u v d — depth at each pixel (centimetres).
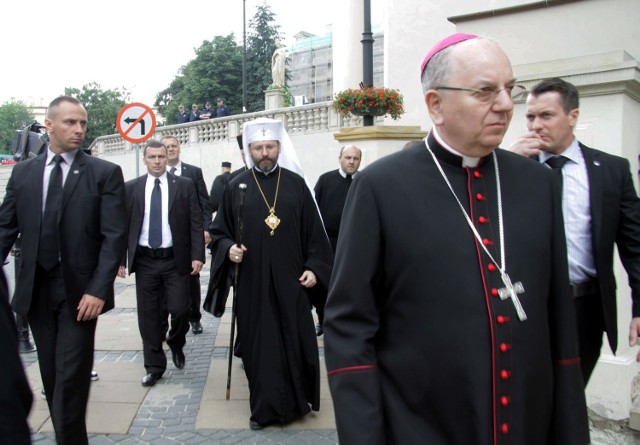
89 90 5616
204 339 618
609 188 268
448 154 175
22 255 327
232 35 4519
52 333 329
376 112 831
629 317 373
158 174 496
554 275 177
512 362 161
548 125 269
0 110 8112
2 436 134
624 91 355
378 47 4475
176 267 488
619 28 466
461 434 160
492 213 171
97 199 334
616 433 365
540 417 167
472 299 162
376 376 167
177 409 420
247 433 380
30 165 337
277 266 403
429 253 166
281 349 392
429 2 1135
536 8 495
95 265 335
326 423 397
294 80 5766
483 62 163
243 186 396
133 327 655
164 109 5428
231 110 4400
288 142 449
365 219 173
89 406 424
